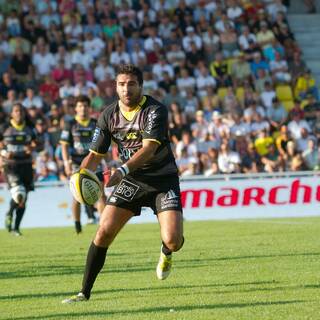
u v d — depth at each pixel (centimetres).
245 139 7212
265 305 2312
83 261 3581
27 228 6025
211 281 2831
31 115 7206
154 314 2217
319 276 2864
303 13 10156
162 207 2477
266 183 6406
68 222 6334
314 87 8638
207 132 7138
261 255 3572
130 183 2502
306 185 6444
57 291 2731
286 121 7738
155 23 8625
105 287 2777
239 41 8719
